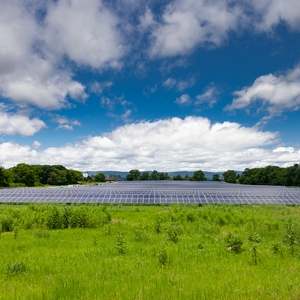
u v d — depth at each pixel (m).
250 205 42.19
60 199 47.34
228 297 7.45
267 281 8.94
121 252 13.52
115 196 50.25
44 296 7.56
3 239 18.17
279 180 145.00
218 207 39.34
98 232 21.25
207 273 10.06
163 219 28.09
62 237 19.03
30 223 24.28
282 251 13.65
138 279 9.19
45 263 11.60
